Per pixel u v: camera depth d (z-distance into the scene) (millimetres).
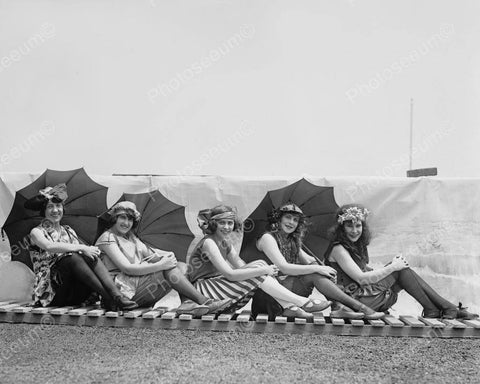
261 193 7148
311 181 7160
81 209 7176
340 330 6137
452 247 7055
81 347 5371
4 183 7324
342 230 7012
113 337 5832
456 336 6035
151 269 6930
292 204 7051
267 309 6668
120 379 4348
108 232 7070
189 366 4727
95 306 6887
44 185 7219
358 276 6863
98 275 6812
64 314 6461
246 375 4477
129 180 7289
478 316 6609
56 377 4391
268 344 5598
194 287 6938
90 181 7254
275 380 4359
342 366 4793
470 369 4750
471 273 7012
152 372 4535
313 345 5582
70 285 6773
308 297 6773
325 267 6766
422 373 4621
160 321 6324
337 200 7113
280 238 6980
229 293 6758
